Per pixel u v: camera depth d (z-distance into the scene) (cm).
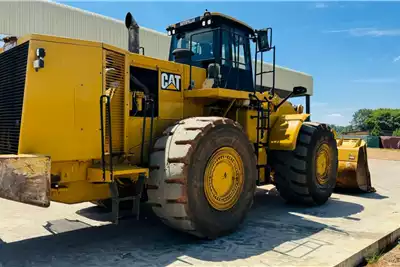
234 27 545
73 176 368
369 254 398
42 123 342
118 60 400
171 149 379
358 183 718
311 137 584
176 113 467
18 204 585
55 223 480
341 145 766
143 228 458
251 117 551
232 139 420
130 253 366
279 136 572
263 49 563
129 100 412
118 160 403
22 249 380
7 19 1217
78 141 362
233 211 423
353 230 458
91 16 1433
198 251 371
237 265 335
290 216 531
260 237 420
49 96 347
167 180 369
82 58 366
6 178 303
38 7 1289
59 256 359
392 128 6819
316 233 442
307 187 579
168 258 351
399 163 1526
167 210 372
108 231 446
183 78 479
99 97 375
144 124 418
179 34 566
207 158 389
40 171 316
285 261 345
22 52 354
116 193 363
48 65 347
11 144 354
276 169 598
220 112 530
